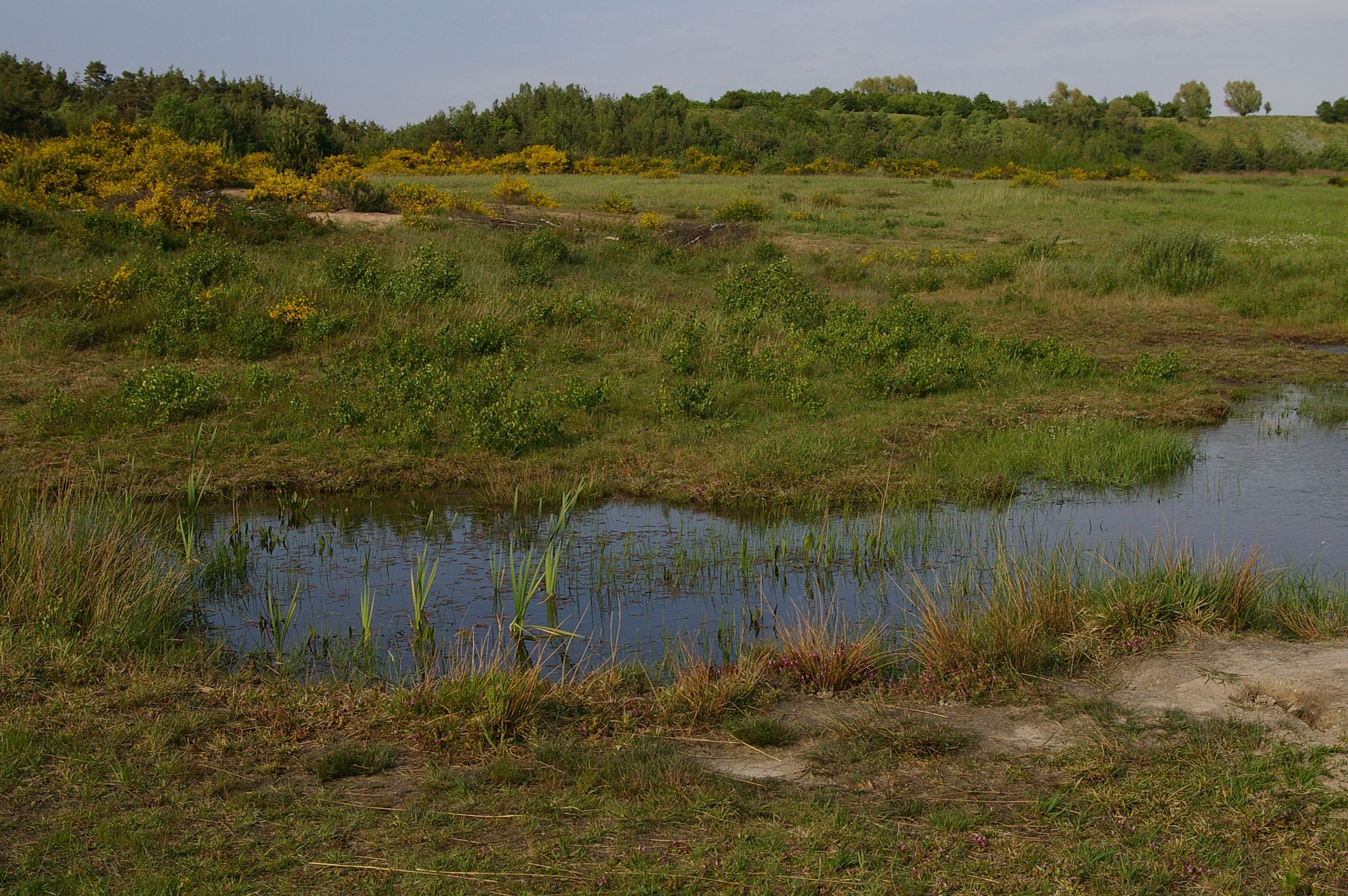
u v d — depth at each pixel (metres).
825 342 14.75
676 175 46.22
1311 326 17.78
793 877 3.56
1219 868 3.60
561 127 59.31
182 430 10.65
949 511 9.17
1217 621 6.00
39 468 9.45
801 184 42.41
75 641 5.64
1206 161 67.75
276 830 3.91
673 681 5.63
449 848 3.79
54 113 44.94
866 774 4.39
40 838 3.82
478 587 7.38
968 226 30.03
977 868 3.61
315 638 6.41
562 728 4.90
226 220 20.39
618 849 3.78
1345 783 4.12
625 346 15.04
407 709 4.93
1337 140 88.69
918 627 6.44
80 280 15.03
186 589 6.98
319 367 13.22
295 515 8.99
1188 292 20.62
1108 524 8.74
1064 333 17.27
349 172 25.17
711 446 10.75
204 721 4.84
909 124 79.94
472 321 14.98
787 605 7.09
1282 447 11.24
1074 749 4.51
